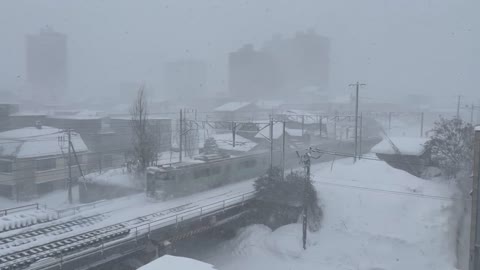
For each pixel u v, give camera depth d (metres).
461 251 26.00
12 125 59.41
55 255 18.78
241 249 29.08
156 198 30.02
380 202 30.56
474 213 17.44
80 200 36.25
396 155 40.53
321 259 27.12
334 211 31.17
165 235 24.36
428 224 27.92
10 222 23.17
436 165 39.88
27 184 38.94
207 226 27.36
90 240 20.59
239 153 45.12
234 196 31.77
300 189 31.28
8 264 17.47
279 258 27.86
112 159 50.38
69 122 56.47
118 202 29.70
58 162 41.56
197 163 33.25
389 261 26.14
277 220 31.94
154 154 37.59
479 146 17.34
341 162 49.22
